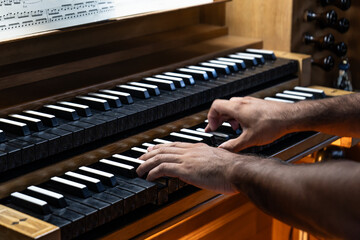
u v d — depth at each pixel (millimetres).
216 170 1053
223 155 1075
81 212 1035
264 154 1426
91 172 1175
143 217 1139
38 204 1028
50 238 938
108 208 1065
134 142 1356
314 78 2172
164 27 2006
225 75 1670
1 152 1105
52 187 1141
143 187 1136
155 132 1402
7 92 1390
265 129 1308
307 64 1879
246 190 976
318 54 2162
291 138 1547
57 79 1510
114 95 1430
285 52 1956
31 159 1151
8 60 1533
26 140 1170
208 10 2152
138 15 1614
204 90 1521
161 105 1408
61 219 1010
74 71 1582
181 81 1543
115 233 1082
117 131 1318
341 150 2057
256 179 950
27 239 924
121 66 1651
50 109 1318
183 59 1734
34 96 1355
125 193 1113
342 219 811
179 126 1464
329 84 2270
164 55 1788
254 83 1686
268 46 2059
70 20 1441
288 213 888
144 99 1446
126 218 1131
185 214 1229
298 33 2033
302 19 2037
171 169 1122
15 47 1542
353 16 2277
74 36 1696
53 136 1193
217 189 1053
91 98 1385
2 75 1428
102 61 1659
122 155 1281
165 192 1172
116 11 1573
